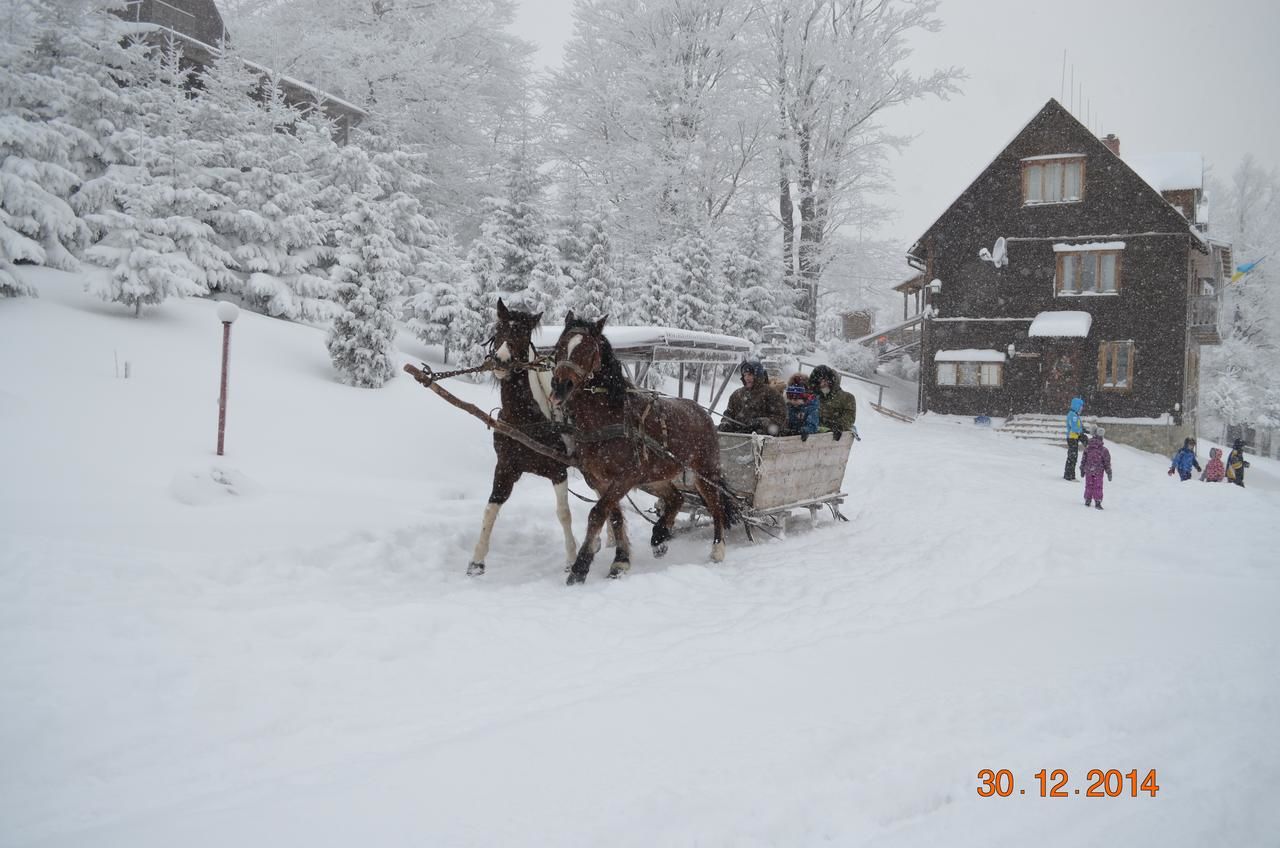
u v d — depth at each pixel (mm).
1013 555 8844
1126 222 29562
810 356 33812
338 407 13461
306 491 9852
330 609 5805
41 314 12883
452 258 22500
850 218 34031
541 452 7664
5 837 3109
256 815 3158
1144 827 3338
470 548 8836
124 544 7227
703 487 8922
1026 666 5176
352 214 15148
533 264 20922
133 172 15758
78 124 16062
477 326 18734
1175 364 29062
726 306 27984
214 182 17594
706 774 3586
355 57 31219
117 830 3047
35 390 10562
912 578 7785
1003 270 31141
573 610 6441
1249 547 9523
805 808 3330
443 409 15078
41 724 3965
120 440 9969
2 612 5219
